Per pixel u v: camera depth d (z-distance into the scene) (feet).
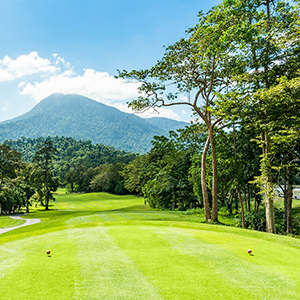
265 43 59.52
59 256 26.27
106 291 18.28
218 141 95.40
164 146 130.41
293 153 59.11
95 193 347.77
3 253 28.30
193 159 116.26
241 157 87.04
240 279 20.97
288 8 55.52
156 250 28.66
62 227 43.78
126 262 24.38
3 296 17.49
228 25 57.26
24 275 21.15
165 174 131.13
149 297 17.40
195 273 21.97
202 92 83.10
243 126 63.26
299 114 50.72
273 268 24.04
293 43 53.47
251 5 58.59
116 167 338.13
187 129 121.60
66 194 352.69
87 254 26.89
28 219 117.08
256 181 59.11
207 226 45.93
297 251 31.14
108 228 41.78
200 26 66.18
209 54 67.77
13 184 180.24
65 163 511.40
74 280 20.11
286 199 77.87
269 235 39.58
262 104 55.21
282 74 58.03
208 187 105.50
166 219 82.33
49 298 17.19
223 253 28.45
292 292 18.80
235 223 84.33
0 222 105.19
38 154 194.59
